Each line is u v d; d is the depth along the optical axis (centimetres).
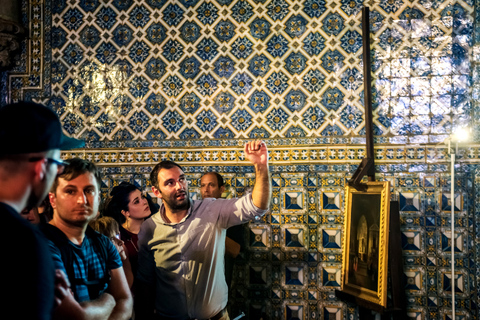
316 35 378
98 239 187
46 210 273
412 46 365
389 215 314
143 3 402
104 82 408
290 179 377
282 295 374
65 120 412
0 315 97
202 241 264
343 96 372
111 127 405
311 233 372
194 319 267
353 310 361
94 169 180
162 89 399
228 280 340
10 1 402
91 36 410
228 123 388
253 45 386
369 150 348
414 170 360
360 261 326
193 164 390
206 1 393
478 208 346
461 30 358
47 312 103
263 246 379
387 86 367
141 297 275
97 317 160
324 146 373
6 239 100
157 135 398
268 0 384
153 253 272
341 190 369
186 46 396
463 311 346
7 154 112
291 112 380
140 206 304
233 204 270
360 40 371
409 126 363
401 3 366
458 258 348
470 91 355
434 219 355
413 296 355
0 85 418
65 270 160
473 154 349
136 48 404
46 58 415
